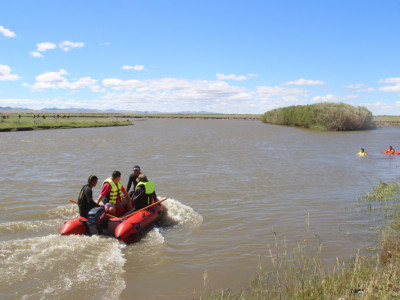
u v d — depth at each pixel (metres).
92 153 22.62
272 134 44.94
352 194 11.66
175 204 10.20
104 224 7.62
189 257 6.46
